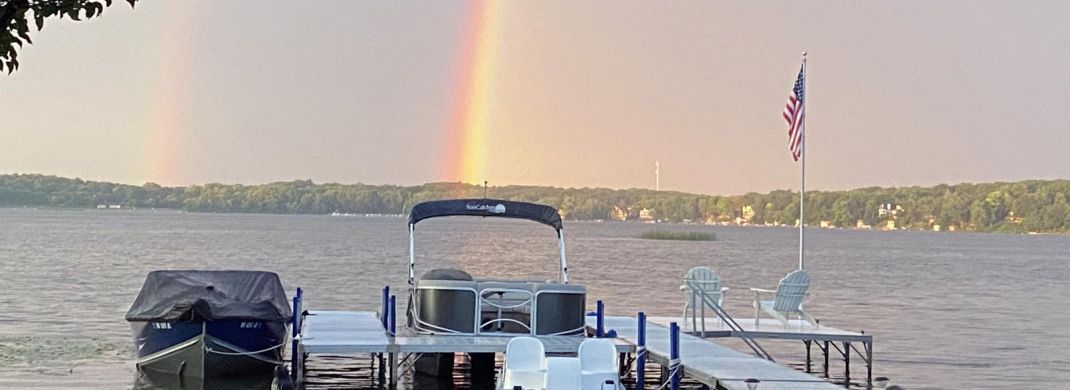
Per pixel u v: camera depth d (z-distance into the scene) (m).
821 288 59.03
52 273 56.94
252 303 21.33
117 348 25.86
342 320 22.23
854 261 103.25
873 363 25.89
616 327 22.06
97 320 32.78
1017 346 30.27
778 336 21.03
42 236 123.56
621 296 49.44
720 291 21.38
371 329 20.08
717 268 83.50
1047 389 22.08
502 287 18.50
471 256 91.44
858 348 28.91
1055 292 59.09
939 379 23.25
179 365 21.09
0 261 69.00
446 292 18.56
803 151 25.34
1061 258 121.94
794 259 105.06
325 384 20.73
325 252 93.50
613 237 188.50
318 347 17.03
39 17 5.70
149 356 21.38
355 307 39.91
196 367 20.83
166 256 79.56
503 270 69.31
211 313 20.59
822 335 21.09
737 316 38.22
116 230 153.75
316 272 63.44
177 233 142.75
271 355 21.48
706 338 21.03
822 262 99.69
